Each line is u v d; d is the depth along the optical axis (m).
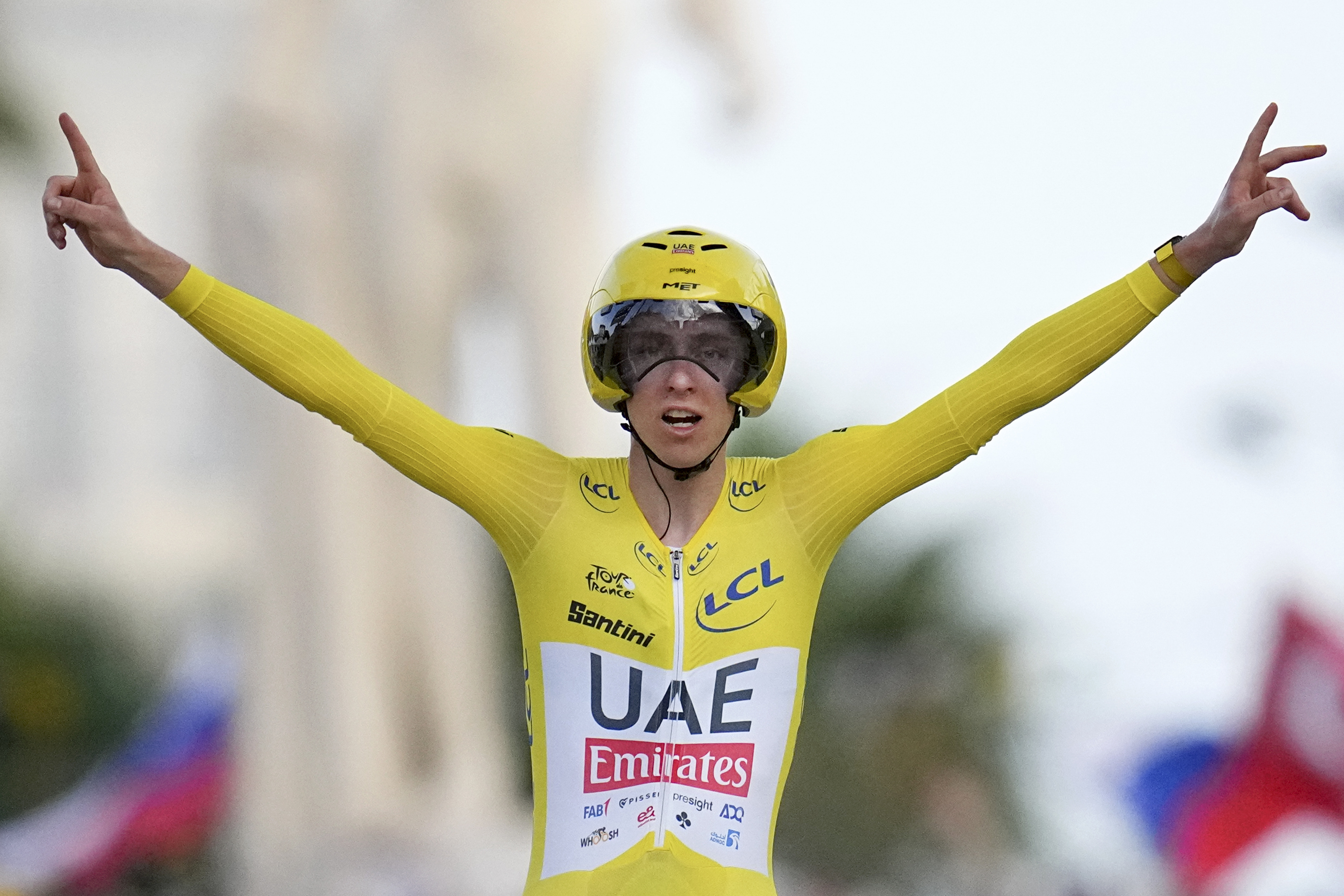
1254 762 34.34
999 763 33.53
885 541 34.75
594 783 13.54
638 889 13.34
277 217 33.59
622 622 13.65
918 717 33.34
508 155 33.62
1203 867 33.75
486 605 33.66
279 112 33.16
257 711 33.03
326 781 32.41
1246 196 13.12
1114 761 34.81
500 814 32.88
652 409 13.60
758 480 14.17
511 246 33.75
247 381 33.94
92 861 34.16
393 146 33.38
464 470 13.57
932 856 33.12
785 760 13.87
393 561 33.19
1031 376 13.62
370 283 33.69
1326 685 34.09
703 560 13.83
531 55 33.72
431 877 31.16
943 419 13.81
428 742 33.03
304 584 32.88
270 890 32.41
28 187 63.41
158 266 13.08
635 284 13.73
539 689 13.77
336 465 32.97
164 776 34.81
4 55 57.00
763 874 13.66
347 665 32.56
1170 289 13.45
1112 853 34.28
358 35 33.88
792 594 13.91
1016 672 34.06
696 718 13.60
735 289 13.74
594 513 13.88
